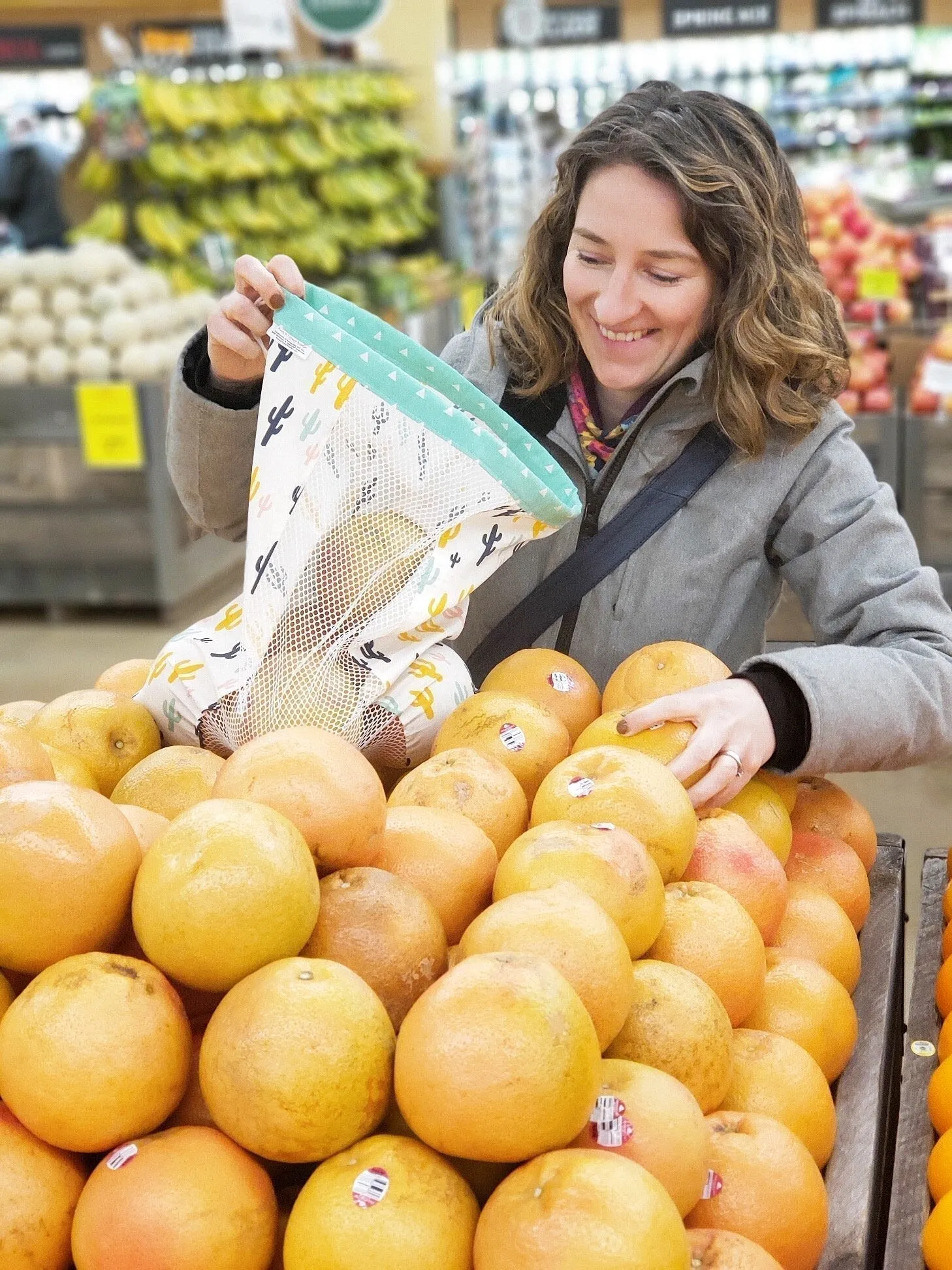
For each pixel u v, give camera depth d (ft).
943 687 4.43
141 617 16.88
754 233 4.72
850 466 5.14
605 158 4.69
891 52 33.91
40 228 22.26
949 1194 3.09
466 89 32.04
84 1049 2.64
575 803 3.46
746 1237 2.87
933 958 4.50
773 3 29.37
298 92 21.34
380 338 4.27
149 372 15.92
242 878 2.76
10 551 16.49
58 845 2.85
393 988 2.95
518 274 5.40
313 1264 2.54
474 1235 2.60
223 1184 2.63
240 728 4.05
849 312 16.20
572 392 5.41
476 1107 2.53
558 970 2.78
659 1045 3.02
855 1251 3.03
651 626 5.32
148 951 2.85
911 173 28.32
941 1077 3.53
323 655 4.00
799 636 12.92
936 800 11.44
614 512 5.32
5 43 27.91
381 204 22.97
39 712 4.33
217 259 19.52
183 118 18.69
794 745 4.13
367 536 3.92
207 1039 2.74
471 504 3.83
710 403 5.08
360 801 3.14
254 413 4.94
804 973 3.63
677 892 3.45
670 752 3.82
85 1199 2.66
